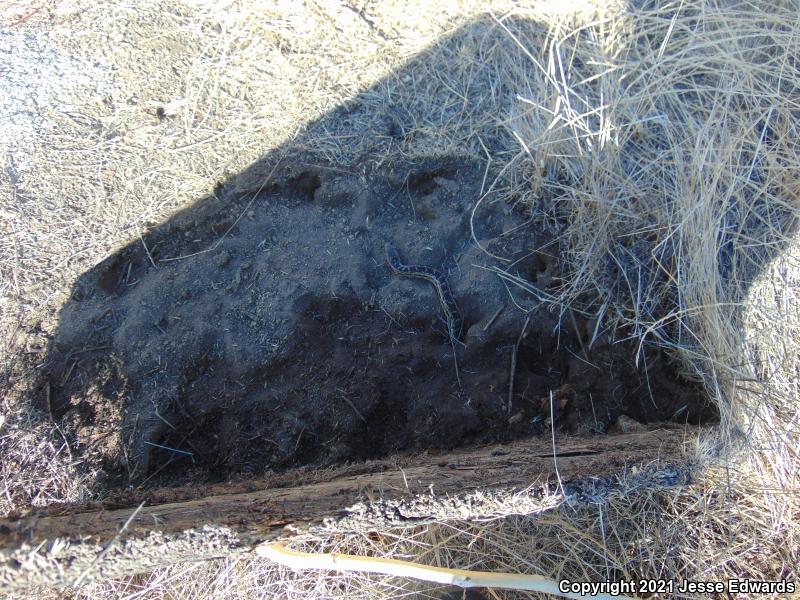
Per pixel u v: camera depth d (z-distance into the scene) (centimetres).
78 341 125
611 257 134
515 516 107
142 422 120
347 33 148
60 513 104
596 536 106
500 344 129
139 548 91
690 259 128
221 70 144
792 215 130
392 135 142
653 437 115
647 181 137
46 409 120
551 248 135
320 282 130
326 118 141
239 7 147
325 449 122
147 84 141
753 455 111
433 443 123
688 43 142
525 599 106
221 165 137
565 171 138
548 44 148
